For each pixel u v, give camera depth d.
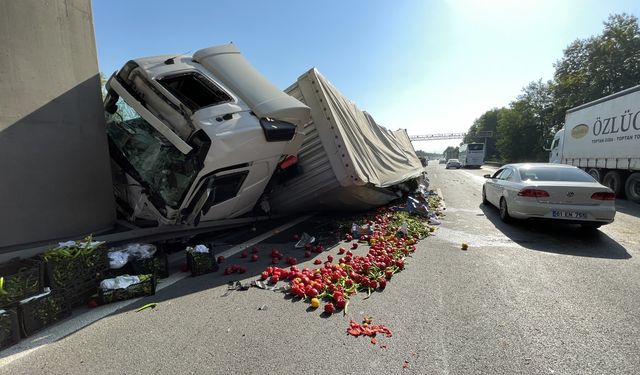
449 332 3.13
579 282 4.38
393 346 2.90
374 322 3.32
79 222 4.91
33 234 4.38
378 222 7.86
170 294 4.07
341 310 3.59
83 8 4.98
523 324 3.28
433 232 7.40
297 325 3.28
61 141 4.68
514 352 2.81
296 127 6.02
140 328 3.24
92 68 5.11
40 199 4.45
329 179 7.17
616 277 4.57
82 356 2.78
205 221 6.23
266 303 3.79
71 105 4.80
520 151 58.97
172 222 5.29
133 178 5.43
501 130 62.06
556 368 2.61
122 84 5.29
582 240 6.63
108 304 3.78
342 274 4.36
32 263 3.52
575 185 6.84
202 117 4.76
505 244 6.36
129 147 5.56
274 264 5.27
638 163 11.17
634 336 3.05
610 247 6.11
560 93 47.34
